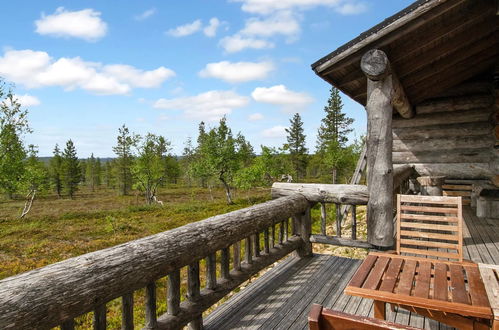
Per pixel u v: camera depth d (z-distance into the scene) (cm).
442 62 545
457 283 186
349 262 415
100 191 6125
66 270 160
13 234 1839
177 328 228
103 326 176
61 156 5616
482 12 393
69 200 4553
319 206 1570
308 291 329
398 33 382
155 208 2884
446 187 793
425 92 711
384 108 400
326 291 328
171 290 229
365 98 629
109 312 644
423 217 294
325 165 4625
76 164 5325
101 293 168
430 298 169
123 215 2498
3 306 129
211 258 272
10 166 2603
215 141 3453
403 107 644
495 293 169
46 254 1338
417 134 823
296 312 286
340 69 450
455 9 378
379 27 383
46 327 142
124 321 191
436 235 285
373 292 178
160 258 209
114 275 176
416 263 221
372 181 403
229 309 294
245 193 4241
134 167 3812
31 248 1447
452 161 788
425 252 287
